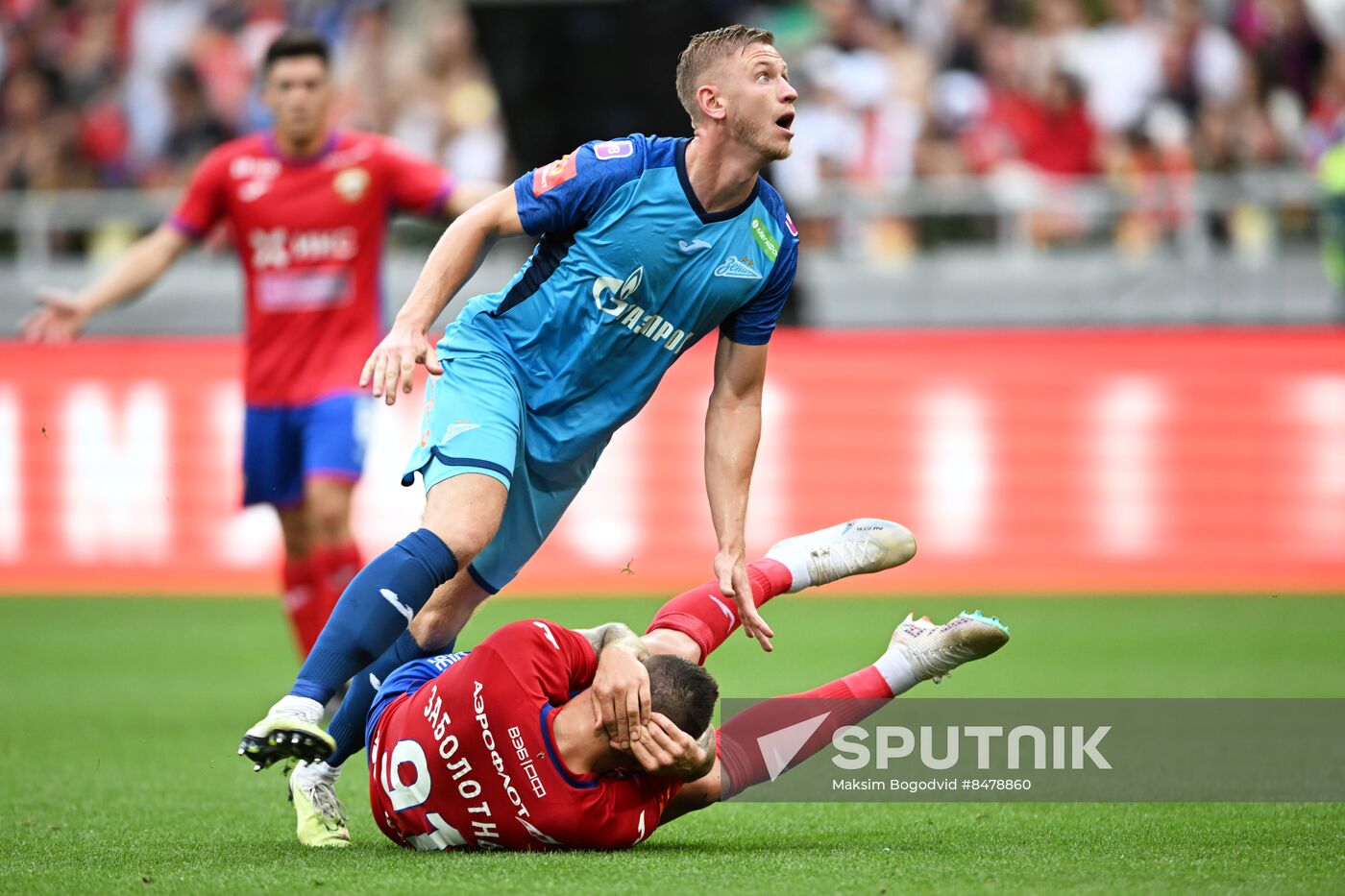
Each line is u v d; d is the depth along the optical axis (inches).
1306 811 635.5
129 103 2153.1
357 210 970.1
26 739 881.5
